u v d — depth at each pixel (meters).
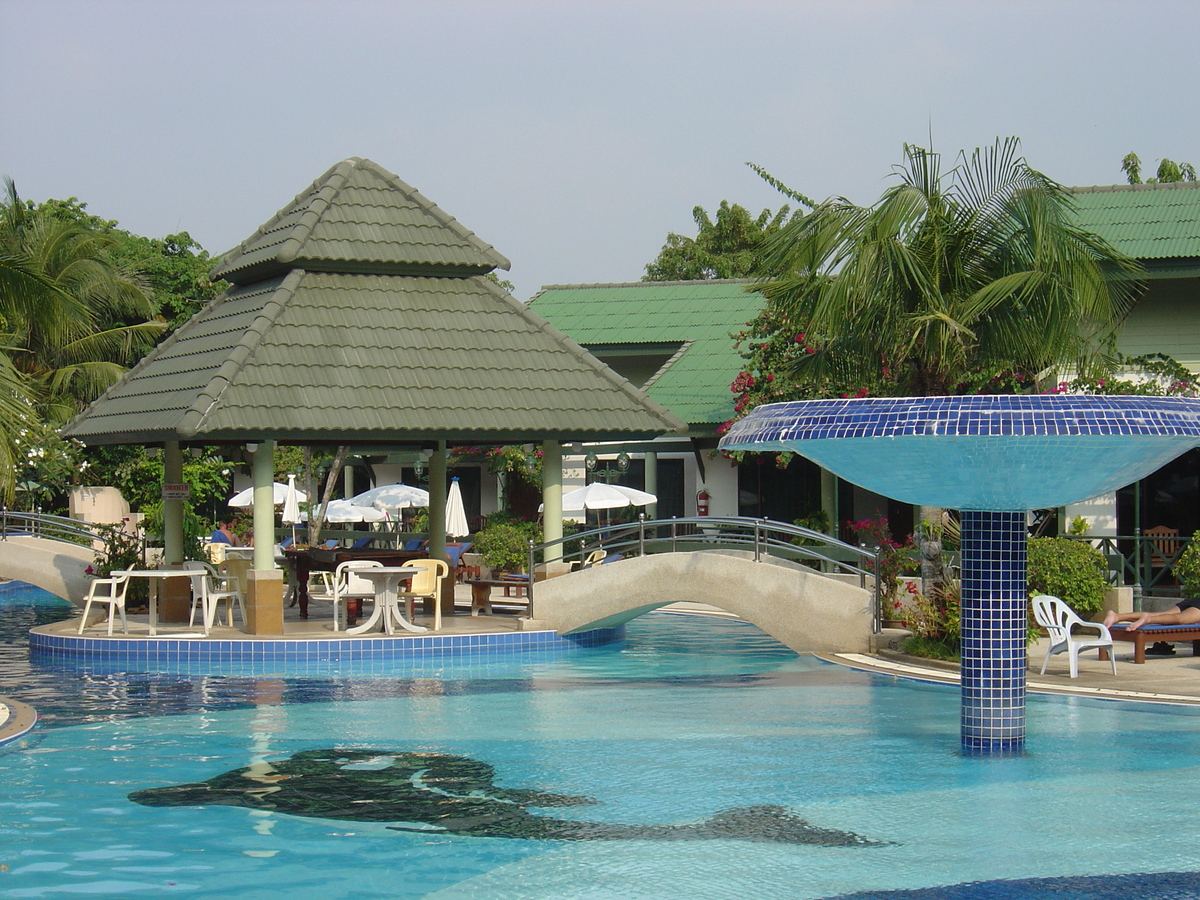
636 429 19.03
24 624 22.41
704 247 51.09
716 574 17.72
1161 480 22.98
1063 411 9.02
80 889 7.14
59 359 36.66
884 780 9.77
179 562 19.97
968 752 10.74
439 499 21.86
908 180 16.16
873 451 9.74
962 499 10.26
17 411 17.09
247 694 14.28
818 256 16.16
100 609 22.83
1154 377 20.73
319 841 8.12
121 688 14.75
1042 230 15.55
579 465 30.06
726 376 28.94
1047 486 9.84
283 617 21.05
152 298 40.03
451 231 20.62
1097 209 24.73
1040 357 16.22
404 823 8.56
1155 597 19.28
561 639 18.48
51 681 15.34
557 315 33.06
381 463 34.31
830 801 9.12
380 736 11.68
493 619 20.39
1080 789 9.41
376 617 17.97
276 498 29.05
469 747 11.13
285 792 9.45
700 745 11.20
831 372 17.59
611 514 29.81
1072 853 7.80
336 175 20.81
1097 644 14.10
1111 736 11.35
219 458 35.97
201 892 7.10
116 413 19.73
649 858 7.75
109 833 8.30
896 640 16.88
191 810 8.89
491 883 7.28
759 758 10.62
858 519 28.03
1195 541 16.66
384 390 18.08
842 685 14.77
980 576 10.67
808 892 7.09
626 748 11.09
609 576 18.34
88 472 35.50
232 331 19.08
